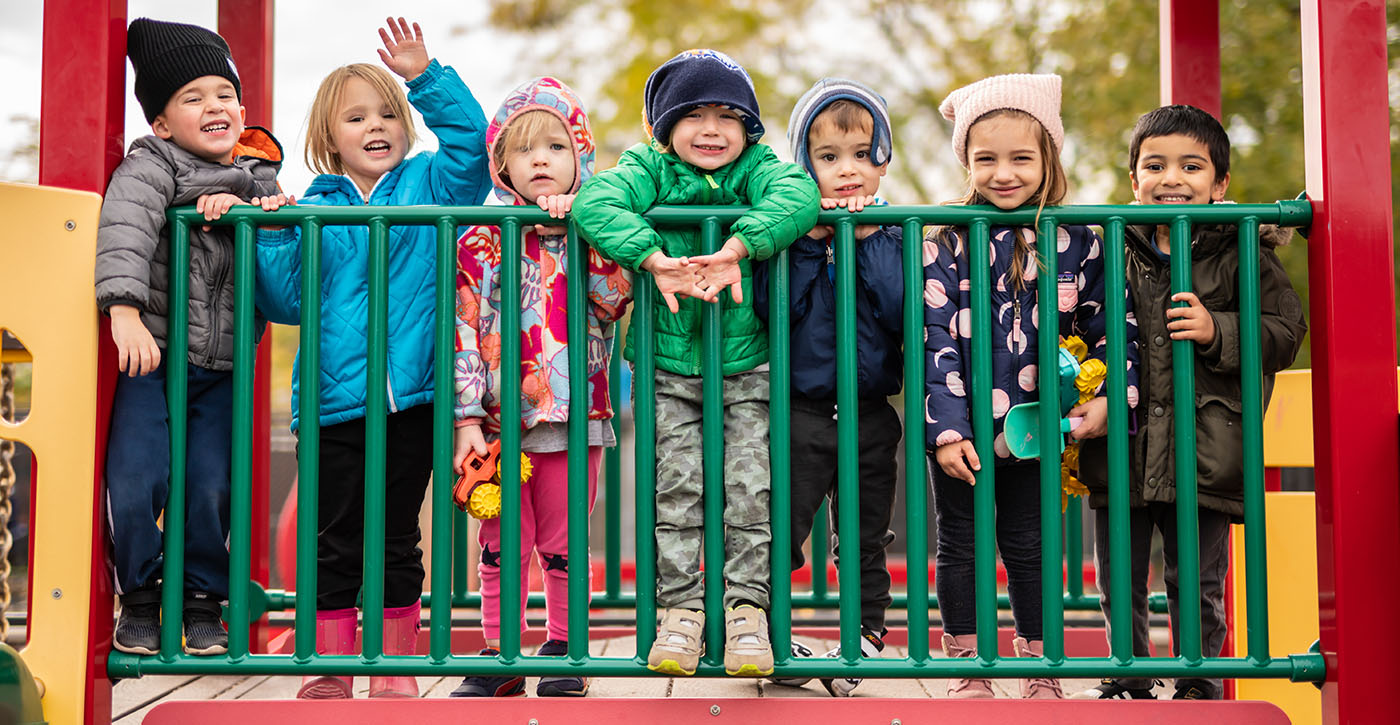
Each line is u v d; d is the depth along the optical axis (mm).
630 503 11445
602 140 14586
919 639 2328
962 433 2381
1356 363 2322
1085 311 2588
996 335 2521
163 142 2447
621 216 2260
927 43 14273
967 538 2779
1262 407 2357
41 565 2283
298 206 2346
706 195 2459
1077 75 11547
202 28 2570
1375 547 2293
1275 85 9750
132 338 2264
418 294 2617
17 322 2291
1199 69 3258
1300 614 3057
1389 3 9375
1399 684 2262
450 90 2730
